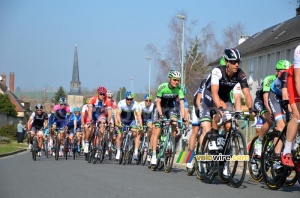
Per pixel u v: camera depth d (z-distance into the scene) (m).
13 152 21.66
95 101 13.22
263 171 6.97
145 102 13.73
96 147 12.62
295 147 6.54
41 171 9.70
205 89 7.88
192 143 9.13
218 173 7.33
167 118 10.73
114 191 6.59
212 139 7.39
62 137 15.61
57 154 15.05
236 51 7.29
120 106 13.22
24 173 9.23
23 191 6.70
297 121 6.30
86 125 13.04
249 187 7.05
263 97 8.07
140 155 12.73
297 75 6.25
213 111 7.82
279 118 7.26
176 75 10.16
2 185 7.35
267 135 6.93
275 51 36.09
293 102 6.36
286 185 7.03
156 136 10.34
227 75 7.45
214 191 6.59
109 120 13.30
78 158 16.33
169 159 9.82
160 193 6.39
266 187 7.07
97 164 12.38
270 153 6.86
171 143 9.77
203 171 7.95
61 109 15.84
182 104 10.32
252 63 41.84
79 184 7.36
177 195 6.21
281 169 6.55
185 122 10.20
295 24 36.94
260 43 40.47
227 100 7.89
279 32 38.84
